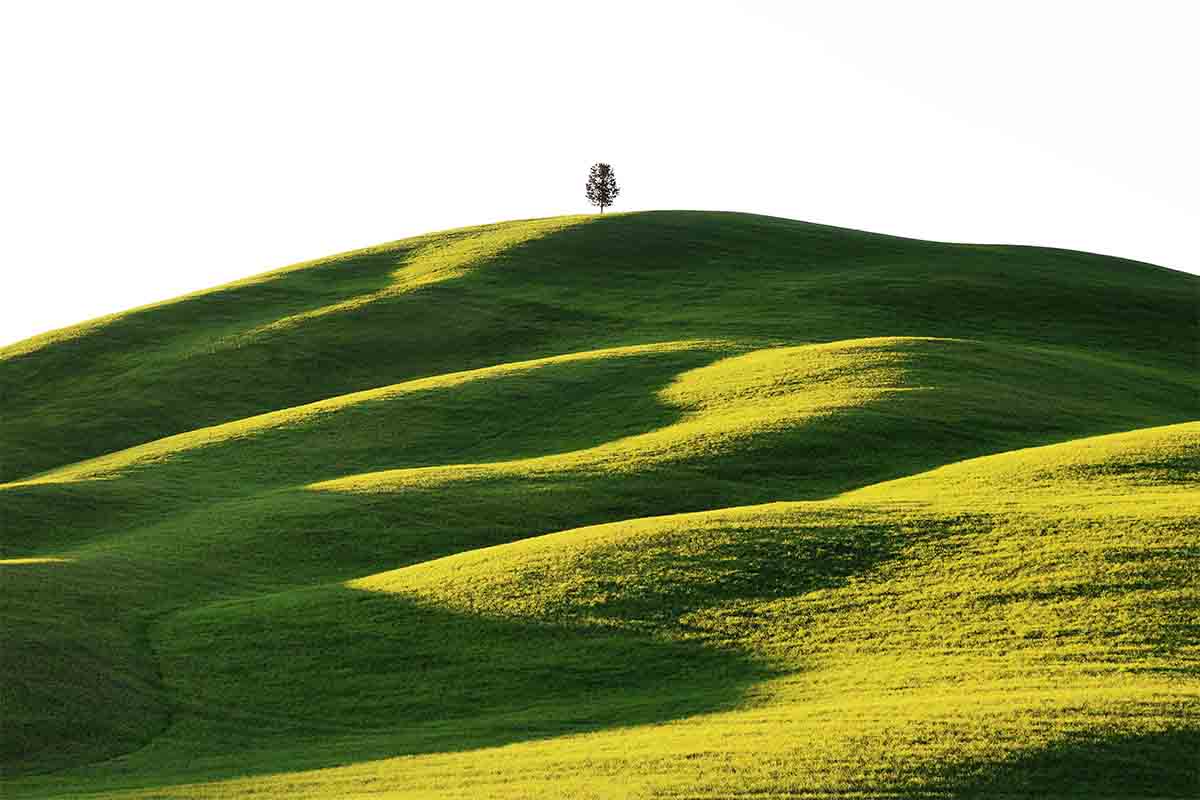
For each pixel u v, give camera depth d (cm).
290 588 5294
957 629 3975
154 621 4784
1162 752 3027
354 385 10256
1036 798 2867
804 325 10719
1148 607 3953
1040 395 8000
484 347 10838
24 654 4150
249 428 8406
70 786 3441
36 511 6562
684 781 2997
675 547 4878
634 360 9300
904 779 2939
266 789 3266
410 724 3800
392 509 6212
